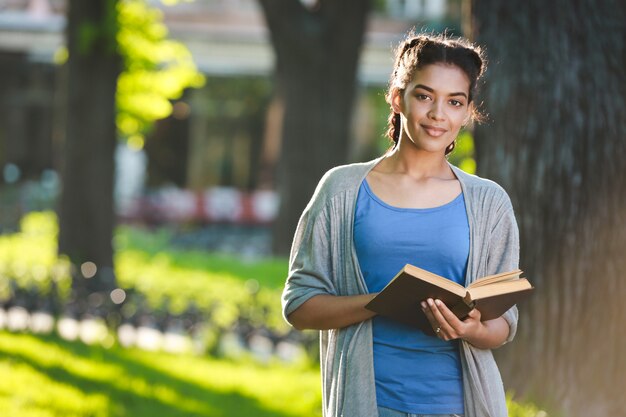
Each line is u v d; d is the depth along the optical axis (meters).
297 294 4.40
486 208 4.33
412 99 4.25
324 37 21.20
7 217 30.12
